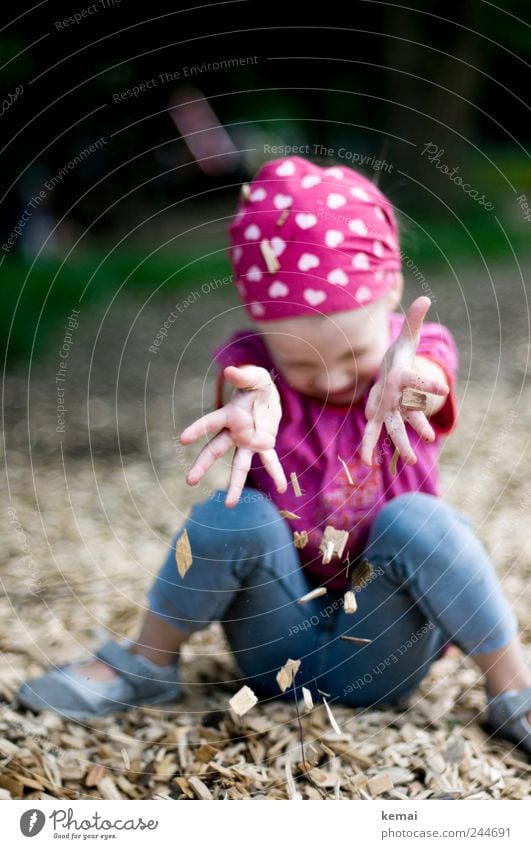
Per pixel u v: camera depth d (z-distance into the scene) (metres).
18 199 7.48
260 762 1.59
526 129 14.27
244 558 1.58
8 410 4.39
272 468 1.44
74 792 1.52
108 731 1.66
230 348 1.66
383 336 1.58
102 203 8.70
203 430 1.40
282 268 1.50
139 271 7.59
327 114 10.71
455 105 10.30
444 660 1.93
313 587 1.71
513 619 1.64
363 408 1.64
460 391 4.43
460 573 1.57
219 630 2.08
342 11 10.12
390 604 1.61
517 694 1.62
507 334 5.61
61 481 3.38
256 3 9.47
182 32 8.32
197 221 9.81
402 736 1.65
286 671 1.52
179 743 1.63
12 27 6.86
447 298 6.82
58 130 7.64
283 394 1.63
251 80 9.80
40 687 1.70
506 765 1.59
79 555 2.63
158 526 2.91
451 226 9.53
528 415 3.98
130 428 4.10
